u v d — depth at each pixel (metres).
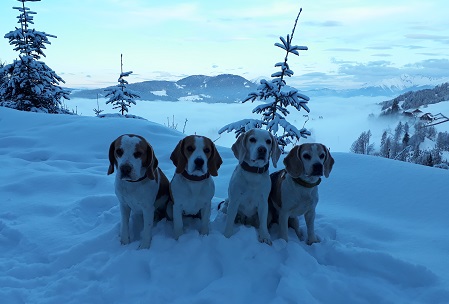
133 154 1.45
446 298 1.21
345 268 1.45
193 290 1.31
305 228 1.82
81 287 1.32
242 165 1.58
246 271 1.38
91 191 2.36
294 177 1.55
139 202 1.52
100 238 1.61
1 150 3.56
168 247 1.52
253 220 1.79
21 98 6.96
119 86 7.12
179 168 1.52
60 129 4.06
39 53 7.25
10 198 2.17
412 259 1.47
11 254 1.58
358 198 2.19
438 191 2.10
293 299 1.20
